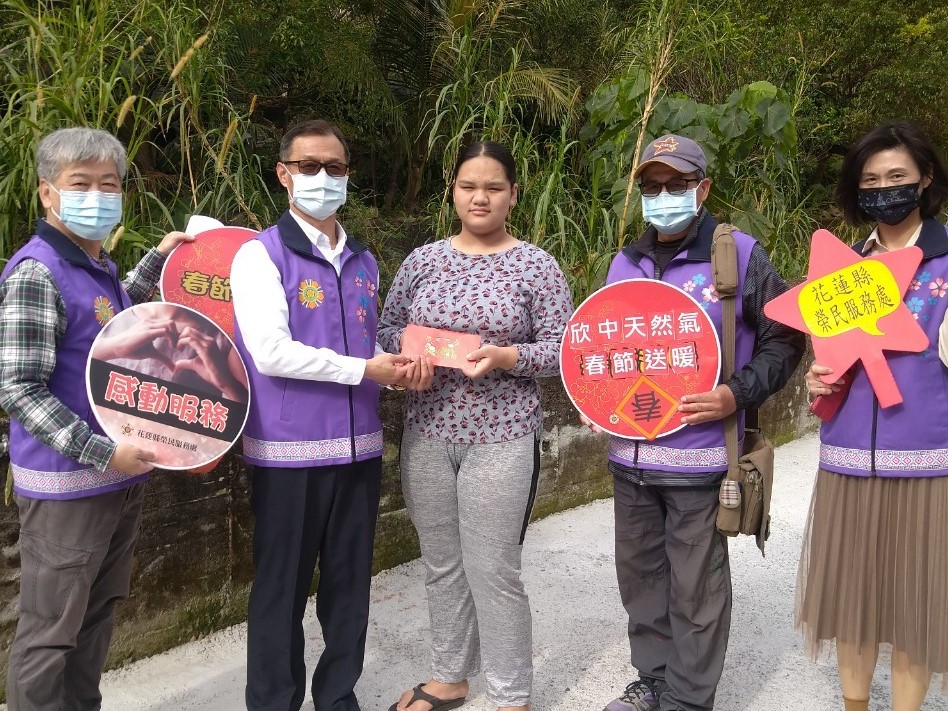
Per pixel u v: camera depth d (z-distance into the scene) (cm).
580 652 282
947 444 199
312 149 208
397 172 614
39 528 186
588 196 518
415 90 593
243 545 292
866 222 220
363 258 229
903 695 209
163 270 245
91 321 189
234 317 230
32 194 289
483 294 221
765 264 217
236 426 200
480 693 255
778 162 526
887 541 207
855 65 905
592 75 660
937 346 199
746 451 223
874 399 205
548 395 396
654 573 237
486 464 221
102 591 206
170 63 344
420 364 210
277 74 548
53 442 175
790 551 372
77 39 323
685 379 216
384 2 558
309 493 212
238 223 380
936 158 202
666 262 229
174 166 425
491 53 552
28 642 189
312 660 273
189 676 261
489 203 222
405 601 316
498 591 227
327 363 204
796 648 287
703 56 580
